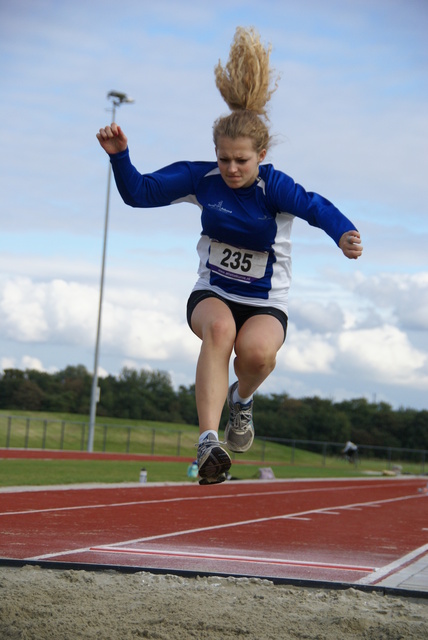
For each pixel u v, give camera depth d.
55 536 7.61
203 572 5.25
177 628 3.68
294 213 3.44
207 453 3.18
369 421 79.81
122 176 3.42
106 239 33.91
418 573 6.06
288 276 3.77
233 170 3.39
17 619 3.77
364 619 3.92
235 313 3.75
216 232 3.62
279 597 4.66
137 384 77.69
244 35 3.60
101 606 4.12
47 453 31.86
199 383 3.33
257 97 3.59
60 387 74.50
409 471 50.19
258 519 10.96
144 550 6.78
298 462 51.59
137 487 16.86
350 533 9.55
